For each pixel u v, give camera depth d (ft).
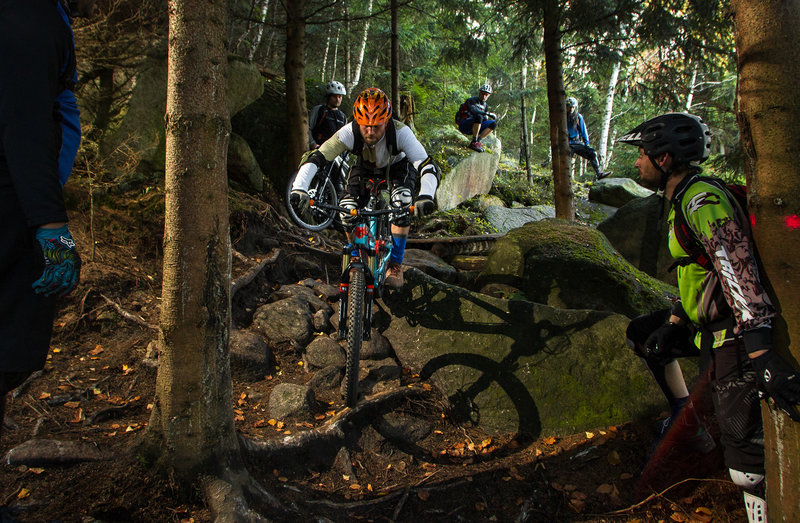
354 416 9.29
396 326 11.82
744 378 5.62
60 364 9.13
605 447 9.05
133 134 14.07
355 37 43.80
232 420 7.13
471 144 36.40
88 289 10.59
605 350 10.29
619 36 22.58
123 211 12.98
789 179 4.82
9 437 7.18
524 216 34.17
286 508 7.16
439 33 44.88
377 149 10.37
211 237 6.54
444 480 8.43
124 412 8.38
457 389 10.47
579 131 35.01
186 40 6.18
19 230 4.39
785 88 4.79
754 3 4.92
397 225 11.19
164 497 6.63
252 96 18.88
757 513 5.83
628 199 35.19
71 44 4.79
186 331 6.51
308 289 13.51
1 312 4.40
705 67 21.54
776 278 4.92
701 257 5.75
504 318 11.19
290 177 18.51
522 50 25.45
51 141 4.35
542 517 7.82
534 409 9.96
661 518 7.63
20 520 5.90
